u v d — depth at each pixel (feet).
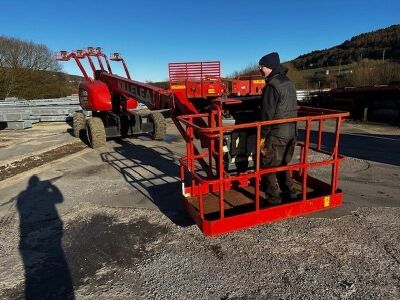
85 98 34.78
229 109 15.80
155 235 15.31
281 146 14.02
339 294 11.07
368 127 45.11
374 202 17.98
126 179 23.39
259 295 11.18
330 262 12.78
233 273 12.36
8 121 49.06
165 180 22.85
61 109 55.11
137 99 27.48
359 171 23.50
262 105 13.73
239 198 15.94
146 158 29.27
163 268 12.84
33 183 23.08
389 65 95.35
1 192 21.52
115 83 32.50
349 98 55.01
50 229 16.22
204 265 12.91
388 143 33.37
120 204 18.89
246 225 13.44
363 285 11.44
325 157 27.58
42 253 14.16
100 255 13.89
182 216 17.07
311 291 11.27
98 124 33.32
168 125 51.70
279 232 15.06
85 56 36.91
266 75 13.94
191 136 14.90
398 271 12.12
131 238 15.15
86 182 22.98
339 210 17.06
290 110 13.71
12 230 16.20
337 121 14.11
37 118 55.72
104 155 30.81
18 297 11.51
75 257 13.80
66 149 33.91
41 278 12.50
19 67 124.98
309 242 14.17
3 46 123.65
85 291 11.71
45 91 127.24
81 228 16.25
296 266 12.61
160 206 18.42
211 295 11.27
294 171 17.89
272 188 14.60
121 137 39.73
